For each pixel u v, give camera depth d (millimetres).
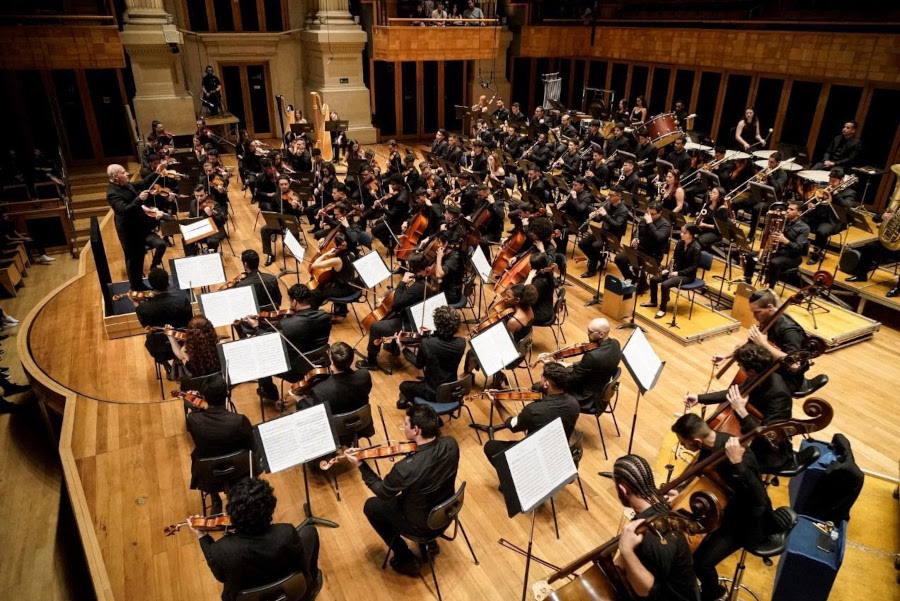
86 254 11258
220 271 7266
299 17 20109
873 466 5902
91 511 5387
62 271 13844
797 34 13961
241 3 19266
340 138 16391
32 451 8750
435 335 5879
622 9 19891
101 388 7211
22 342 8242
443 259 7977
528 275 8055
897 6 12820
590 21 20203
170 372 7285
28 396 9766
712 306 9305
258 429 4375
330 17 18844
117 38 15859
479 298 8789
